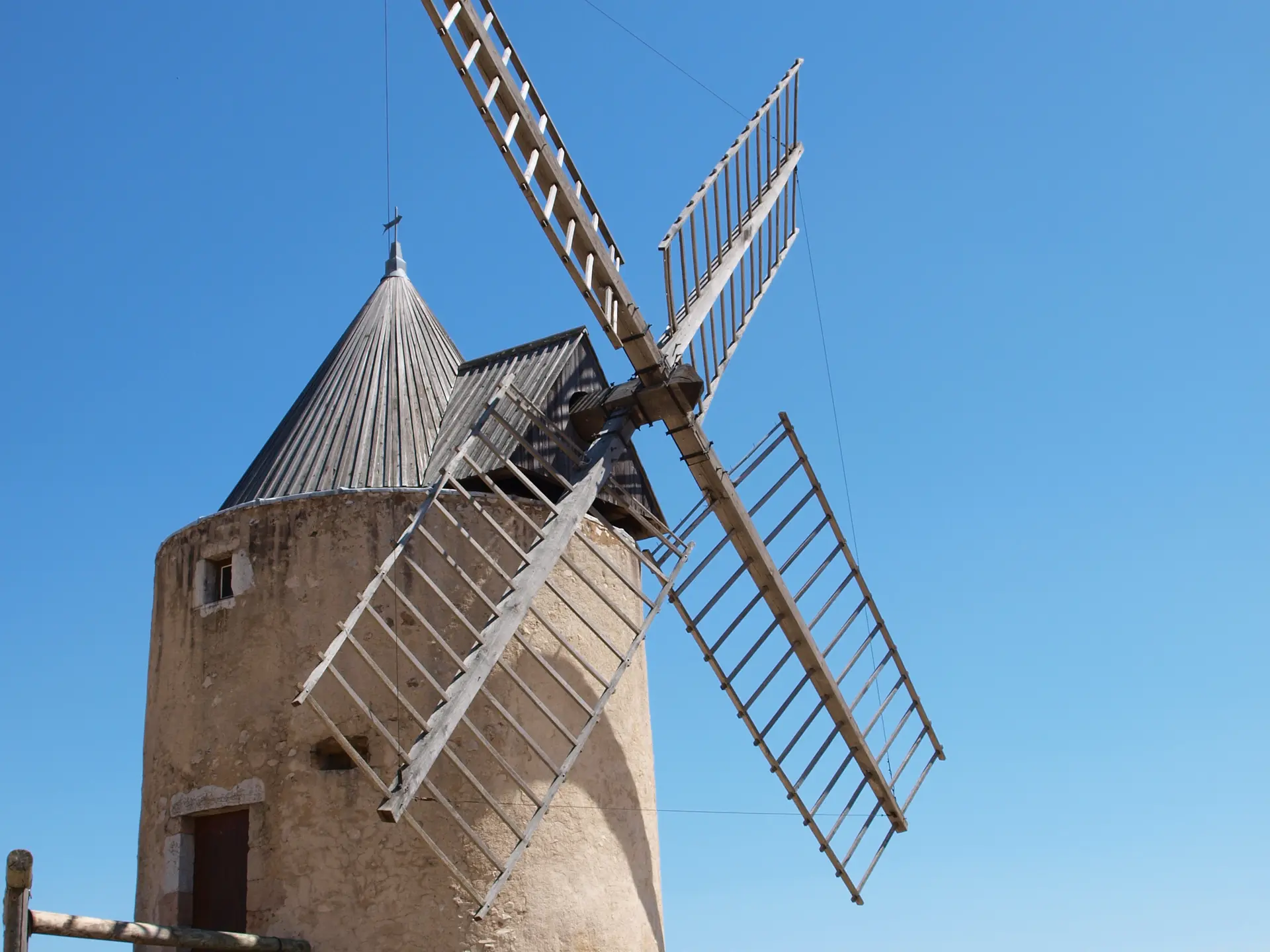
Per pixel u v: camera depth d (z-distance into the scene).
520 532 12.11
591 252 11.48
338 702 11.22
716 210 14.11
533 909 10.87
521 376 13.26
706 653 12.75
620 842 11.72
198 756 11.41
